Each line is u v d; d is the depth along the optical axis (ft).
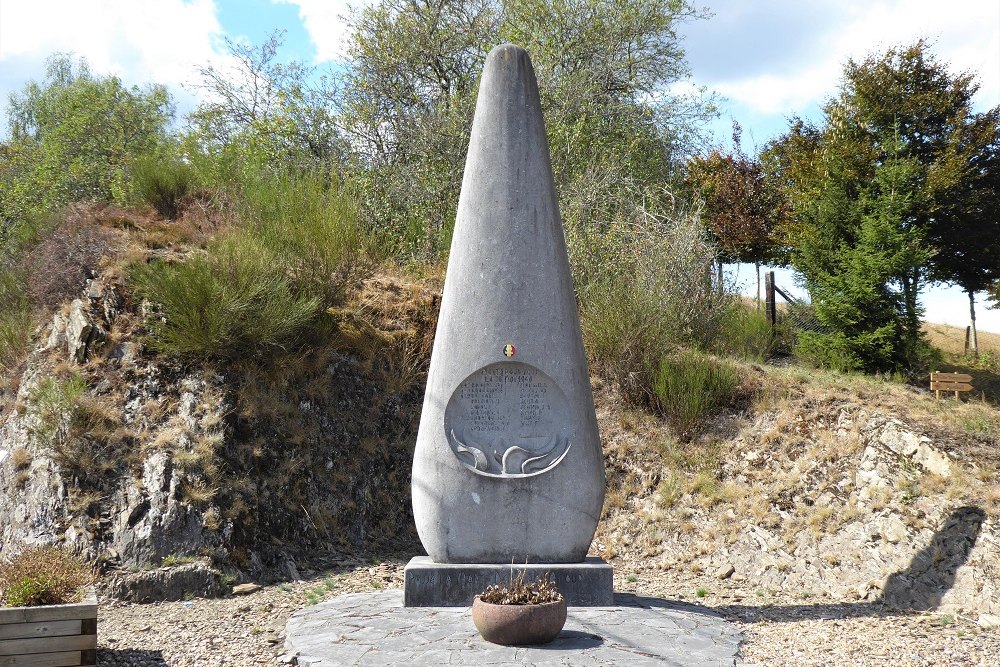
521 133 22.08
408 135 55.16
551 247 21.88
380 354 35.17
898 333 45.57
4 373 31.40
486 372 21.50
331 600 21.70
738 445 34.22
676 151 66.39
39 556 18.19
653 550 30.78
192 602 23.53
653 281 40.60
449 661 15.92
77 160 61.72
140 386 28.76
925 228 48.67
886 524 26.99
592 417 21.91
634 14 61.57
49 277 32.37
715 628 19.33
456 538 21.15
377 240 42.27
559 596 17.62
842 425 33.01
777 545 28.68
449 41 59.77
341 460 31.60
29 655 15.88
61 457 26.25
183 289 29.71
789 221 62.85
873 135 58.54
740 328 46.52
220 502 26.63
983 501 25.71
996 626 20.81
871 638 19.51
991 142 59.26
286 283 32.37
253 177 43.01
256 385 30.37
